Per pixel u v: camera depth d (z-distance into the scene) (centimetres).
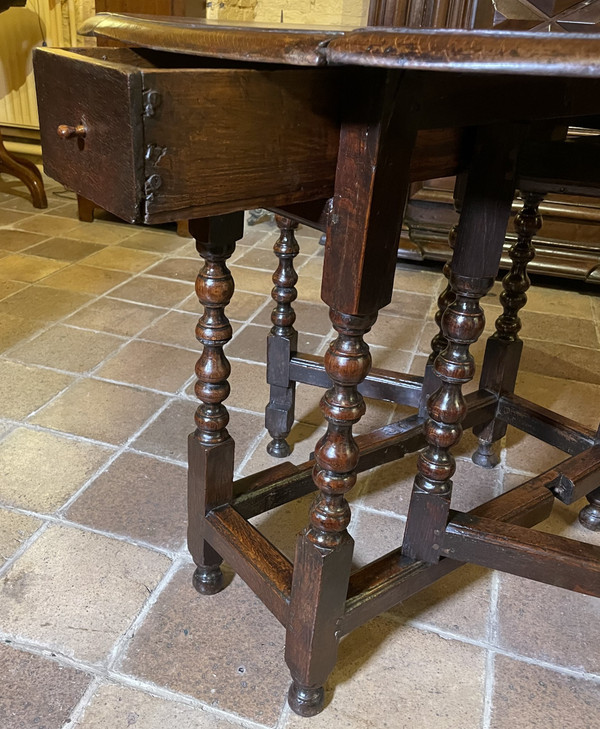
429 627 109
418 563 100
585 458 120
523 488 112
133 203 55
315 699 93
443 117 69
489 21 215
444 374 90
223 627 107
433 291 259
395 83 61
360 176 65
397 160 66
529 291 268
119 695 94
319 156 66
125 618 107
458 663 103
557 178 101
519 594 118
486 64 50
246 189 62
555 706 97
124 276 254
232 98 57
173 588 114
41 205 330
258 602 112
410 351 209
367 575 96
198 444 103
